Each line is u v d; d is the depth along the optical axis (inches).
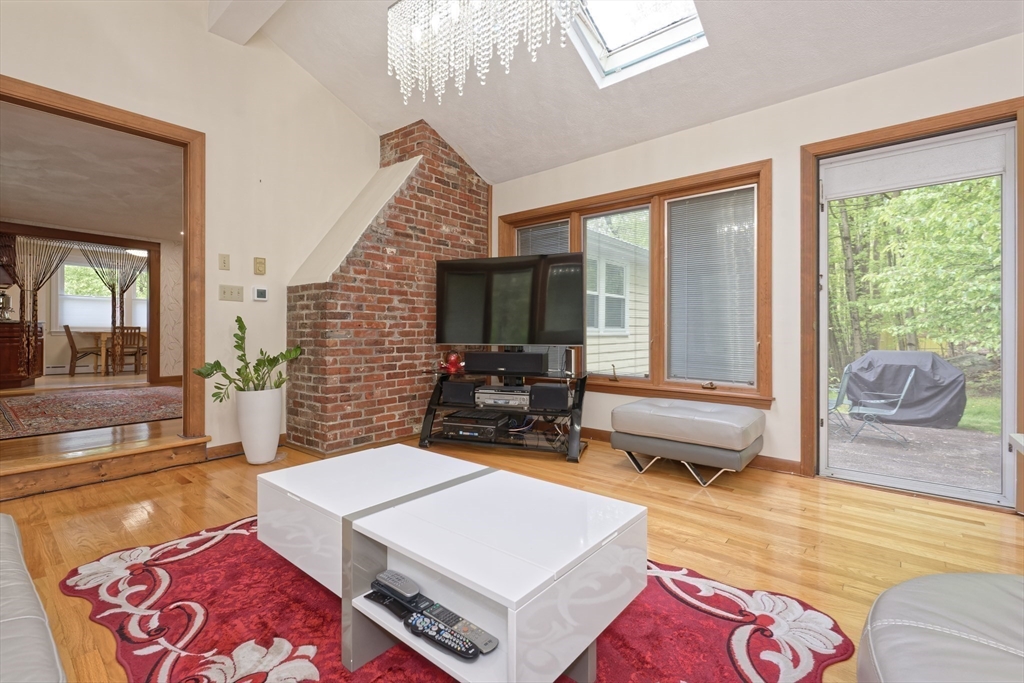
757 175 123.9
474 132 159.8
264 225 140.2
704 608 60.1
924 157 102.9
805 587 65.0
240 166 135.0
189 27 125.4
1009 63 91.3
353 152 164.4
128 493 102.3
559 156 158.6
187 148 126.1
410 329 154.0
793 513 91.7
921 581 39.5
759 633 55.0
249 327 136.6
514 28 98.7
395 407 149.1
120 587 65.1
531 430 163.8
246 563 72.1
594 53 126.4
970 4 88.7
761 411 118.3
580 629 44.4
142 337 332.2
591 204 156.1
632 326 152.2
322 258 142.0
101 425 146.0
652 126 136.6
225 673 48.5
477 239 178.5
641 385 145.6
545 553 44.6
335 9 129.3
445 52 109.6
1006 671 28.0
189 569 70.1
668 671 48.9
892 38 98.0
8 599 38.3
